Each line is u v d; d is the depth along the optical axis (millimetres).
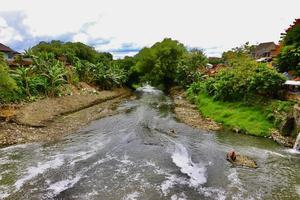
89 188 15109
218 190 15164
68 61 67875
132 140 23844
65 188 15070
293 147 22484
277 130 25578
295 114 24156
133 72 81062
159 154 20422
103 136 25109
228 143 23672
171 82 73875
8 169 17422
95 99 48125
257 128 26734
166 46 72125
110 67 68188
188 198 14250
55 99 40312
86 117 33875
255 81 31672
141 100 52062
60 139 24109
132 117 33969
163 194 14578
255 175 17172
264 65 34906
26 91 37844
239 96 34781
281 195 14805
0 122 26266
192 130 27922
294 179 16703
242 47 61156
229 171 17672
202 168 18062
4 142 22562
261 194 14867
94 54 81125
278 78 30609
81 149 21406
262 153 21156
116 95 59000
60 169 17500
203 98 43125
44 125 28141
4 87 28125
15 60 50500
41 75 43250
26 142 22984
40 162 18641
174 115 35781
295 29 28844
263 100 30812
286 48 28672
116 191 14812
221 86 37438
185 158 19781
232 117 30844
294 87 30906
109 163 18578
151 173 17078
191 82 62062
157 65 69500
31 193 14492
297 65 28406
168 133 26500
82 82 57250
